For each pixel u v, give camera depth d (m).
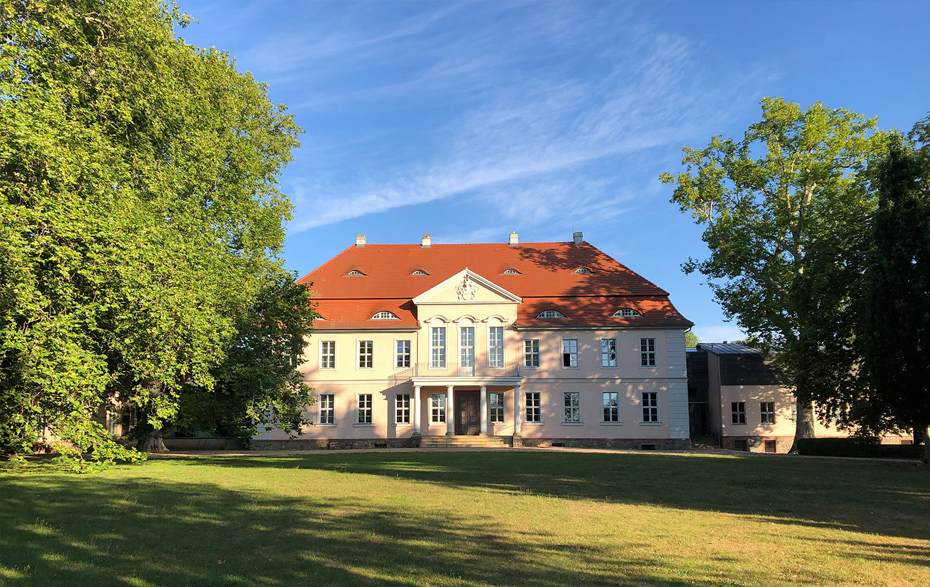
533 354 43.03
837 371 29.22
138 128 22.33
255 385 27.56
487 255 48.72
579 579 8.07
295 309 31.42
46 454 26.83
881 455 32.12
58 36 18.88
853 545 10.15
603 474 20.56
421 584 7.80
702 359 50.25
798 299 29.66
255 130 32.22
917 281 24.14
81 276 18.05
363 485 17.34
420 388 42.22
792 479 19.48
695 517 12.66
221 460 27.03
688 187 39.75
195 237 23.88
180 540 10.05
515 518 12.24
